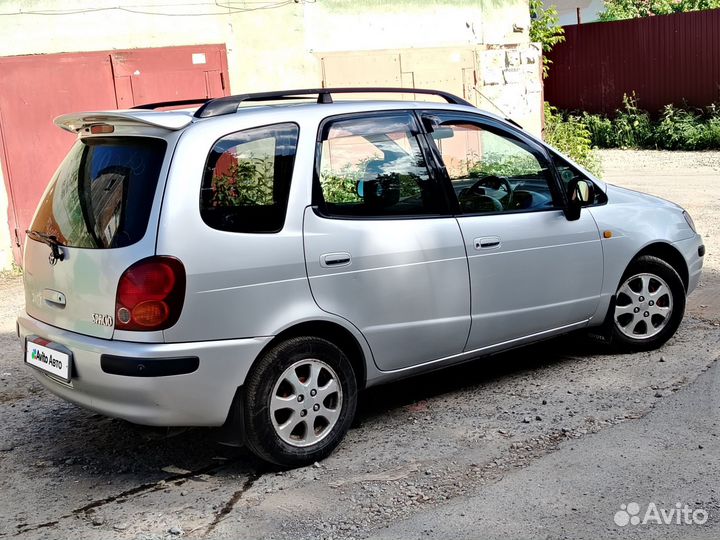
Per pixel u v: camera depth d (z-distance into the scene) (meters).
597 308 5.71
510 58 14.09
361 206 4.60
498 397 5.34
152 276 3.92
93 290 4.09
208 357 4.03
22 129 9.36
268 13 10.88
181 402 4.01
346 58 11.66
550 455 4.44
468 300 4.99
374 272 4.58
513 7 14.08
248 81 10.86
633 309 5.94
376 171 4.70
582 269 5.55
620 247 5.75
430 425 4.93
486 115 5.34
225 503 4.09
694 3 25.31
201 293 4.00
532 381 5.60
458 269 4.91
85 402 4.21
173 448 4.81
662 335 6.05
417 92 5.18
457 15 13.05
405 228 4.72
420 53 12.54
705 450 4.41
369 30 11.91
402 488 4.15
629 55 22.66
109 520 3.96
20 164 9.40
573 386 5.45
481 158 5.20
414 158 4.88
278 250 4.23
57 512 4.07
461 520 3.81
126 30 9.90
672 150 21.31
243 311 4.12
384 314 4.64
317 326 4.44
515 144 5.40
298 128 4.46
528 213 5.30
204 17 10.41
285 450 4.33
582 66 23.58
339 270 4.45
